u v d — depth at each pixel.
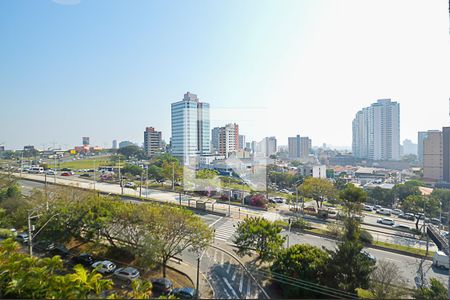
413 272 25.77
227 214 42.88
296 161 125.56
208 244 24.56
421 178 89.19
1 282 18.06
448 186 74.25
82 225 27.34
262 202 47.78
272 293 21.45
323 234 34.31
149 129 145.75
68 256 27.45
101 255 27.53
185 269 25.38
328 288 19.22
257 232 25.06
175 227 23.92
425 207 38.69
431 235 33.25
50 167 97.06
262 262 26.42
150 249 22.05
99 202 28.38
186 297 20.42
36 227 28.75
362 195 28.28
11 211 37.19
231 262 26.92
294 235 34.47
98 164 110.44
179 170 61.50
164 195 55.31
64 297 15.97
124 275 23.00
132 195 53.72
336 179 83.19
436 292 18.81
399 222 44.34
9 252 22.42
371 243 32.31
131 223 25.42
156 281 21.92
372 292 18.44
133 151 143.62
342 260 20.36
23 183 65.69
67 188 37.69
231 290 21.84
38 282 17.44
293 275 20.80
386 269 20.83
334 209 48.81
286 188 74.75
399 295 18.09
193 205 47.28
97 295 17.27
